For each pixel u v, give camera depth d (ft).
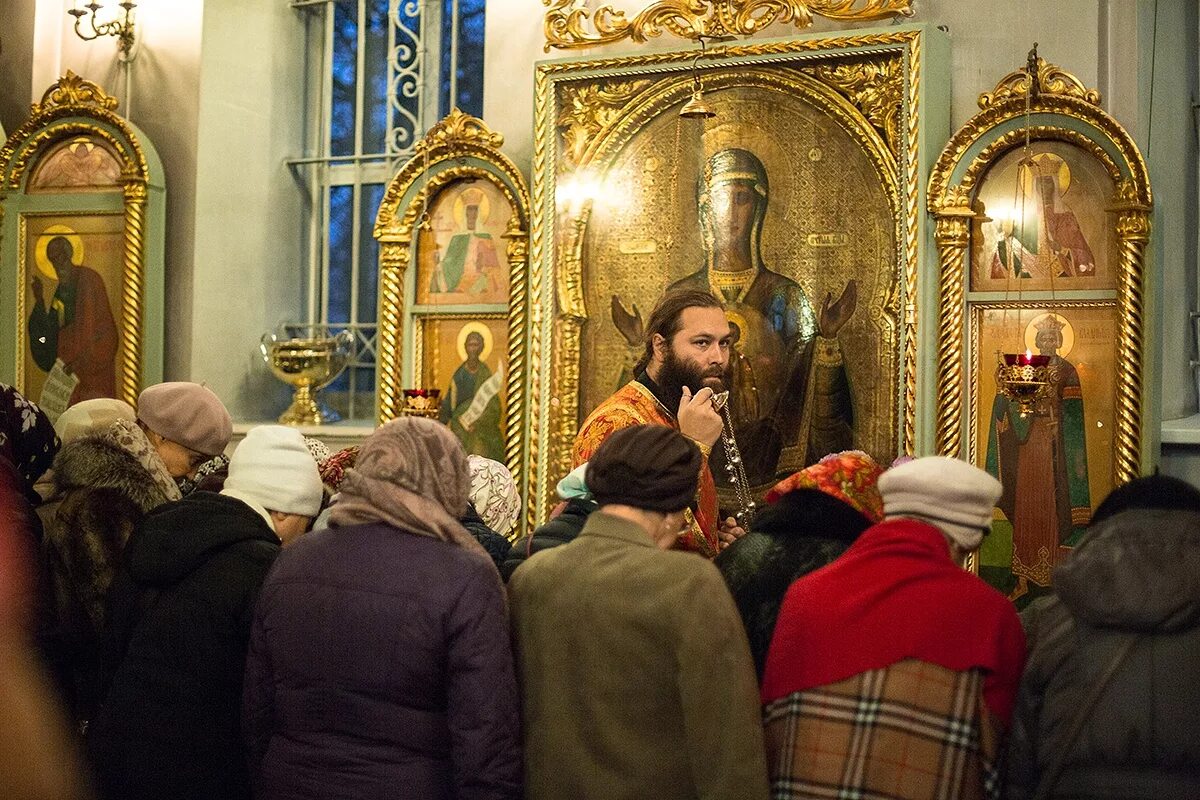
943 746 8.46
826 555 9.80
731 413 17.99
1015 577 16.46
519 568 9.55
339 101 24.43
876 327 17.17
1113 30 16.65
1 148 22.81
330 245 24.44
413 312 20.38
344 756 9.09
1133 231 15.79
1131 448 15.80
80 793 3.22
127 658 10.46
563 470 18.84
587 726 8.80
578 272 18.92
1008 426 16.58
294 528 11.63
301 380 22.06
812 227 17.60
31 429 14.11
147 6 23.13
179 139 22.77
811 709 8.76
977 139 16.63
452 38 23.26
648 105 18.52
